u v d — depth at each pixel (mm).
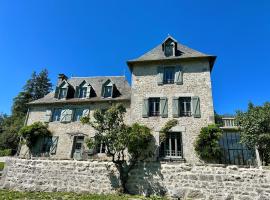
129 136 12914
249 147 12422
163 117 15742
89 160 13414
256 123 11773
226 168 11523
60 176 13422
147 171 12672
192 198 11461
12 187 13820
